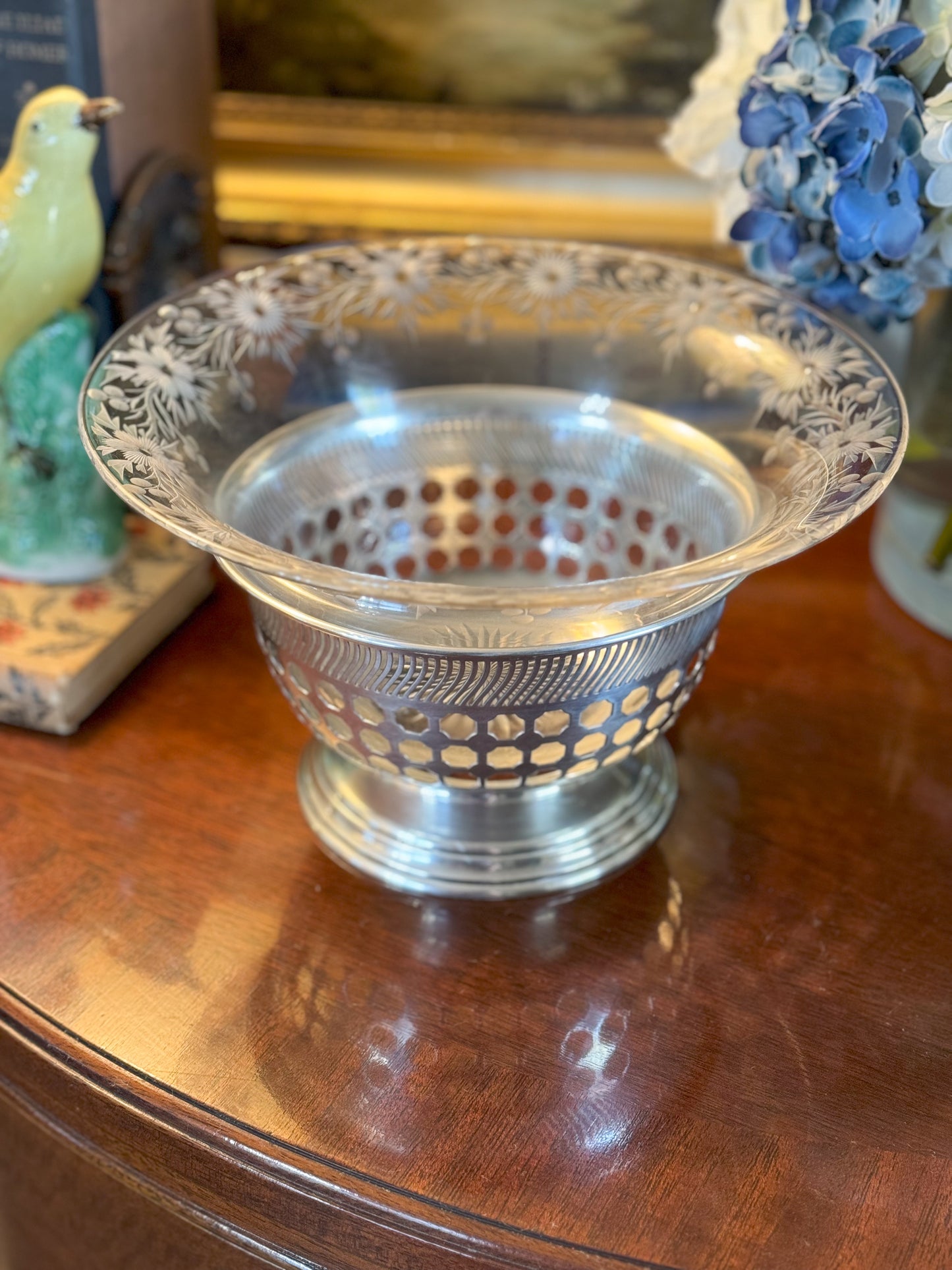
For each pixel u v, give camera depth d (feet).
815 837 1.63
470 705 1.30
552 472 1.77
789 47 1.49
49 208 1.63
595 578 1.84
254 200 2.56
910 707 1.84
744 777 1.72
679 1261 1.16
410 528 1.81
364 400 1.69
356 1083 1.31
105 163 1.82
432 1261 1.21
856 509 1.21
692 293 1.72
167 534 2.05
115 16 1.78
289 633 1.35
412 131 2.46
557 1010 1.40
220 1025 1.37
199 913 1.51
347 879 1.56
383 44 2.37
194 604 2.02
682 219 2.53
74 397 1.78
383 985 1.42
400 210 2.56
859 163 1.44
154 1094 1.30
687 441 1.62
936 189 1.44
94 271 1.74
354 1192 1.21
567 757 1.38
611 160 2.47
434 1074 1.32
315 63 2.40
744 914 1.52
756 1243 1.17
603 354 1.72
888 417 1.38
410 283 1.76
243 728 1.79
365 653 1.29
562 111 2.43
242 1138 1.26
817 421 1.46
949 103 1.41
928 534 1.97
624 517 1.74
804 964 1.46
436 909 1.52
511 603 1.08
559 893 1.53
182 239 2.04
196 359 1.54
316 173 2.53
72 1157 1.43
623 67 2.36
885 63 1.42
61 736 1.76
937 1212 1.21
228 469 1.49
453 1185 1.22
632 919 1.51
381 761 1.41
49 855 1.58
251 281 1.67
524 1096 1.30
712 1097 1.30
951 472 1.87
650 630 1.29
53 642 1.77
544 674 1.28
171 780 1.70
